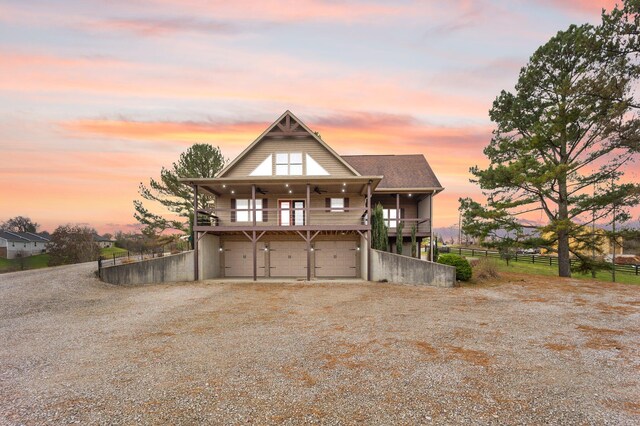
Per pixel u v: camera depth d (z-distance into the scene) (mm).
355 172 18766
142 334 7473
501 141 20094
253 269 18672
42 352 6266
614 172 17203
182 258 17156
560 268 18172
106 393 4496
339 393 4438
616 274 22625
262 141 19453
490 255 29906
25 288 13297
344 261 20047
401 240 19844
